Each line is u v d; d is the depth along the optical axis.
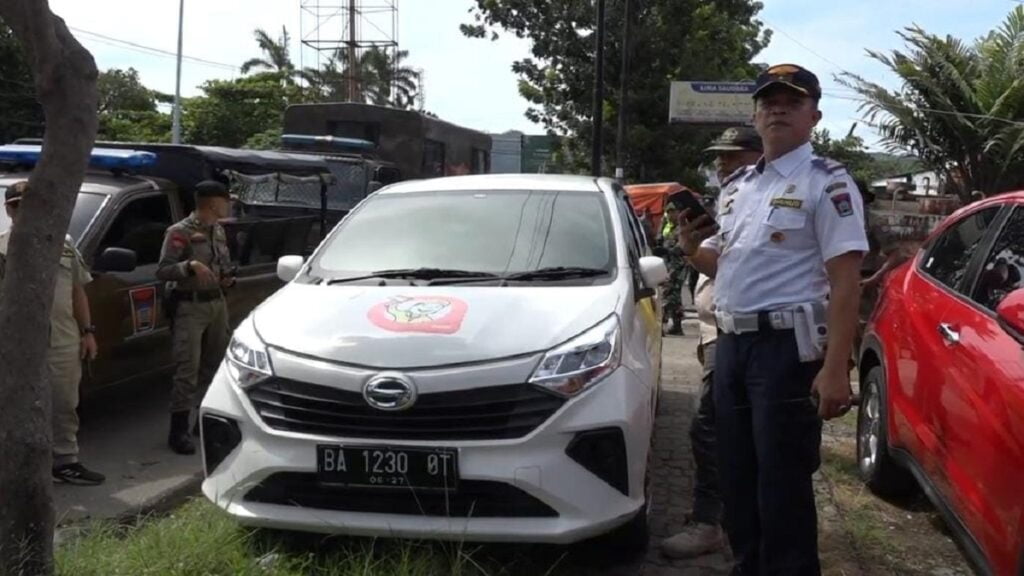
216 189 6.17
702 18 29.14
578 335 4.11
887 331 5.40
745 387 3.48
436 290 4.55
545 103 29.16
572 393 3.92
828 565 4.50
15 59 30.97
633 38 26.94
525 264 4.85
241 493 4.07
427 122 16.27
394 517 3.91
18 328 3.31
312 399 3.98
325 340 4.12
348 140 14.70
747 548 3.63
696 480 4.59
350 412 3.95
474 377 3.89
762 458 3.40
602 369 4.02
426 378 3.89
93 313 6.21
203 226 6.18
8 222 6.21
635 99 27.30
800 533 3.41
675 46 27.58
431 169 16.80
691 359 9.81
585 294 4.49
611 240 5.04
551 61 28.48
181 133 45.44
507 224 5.16
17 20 3.21
